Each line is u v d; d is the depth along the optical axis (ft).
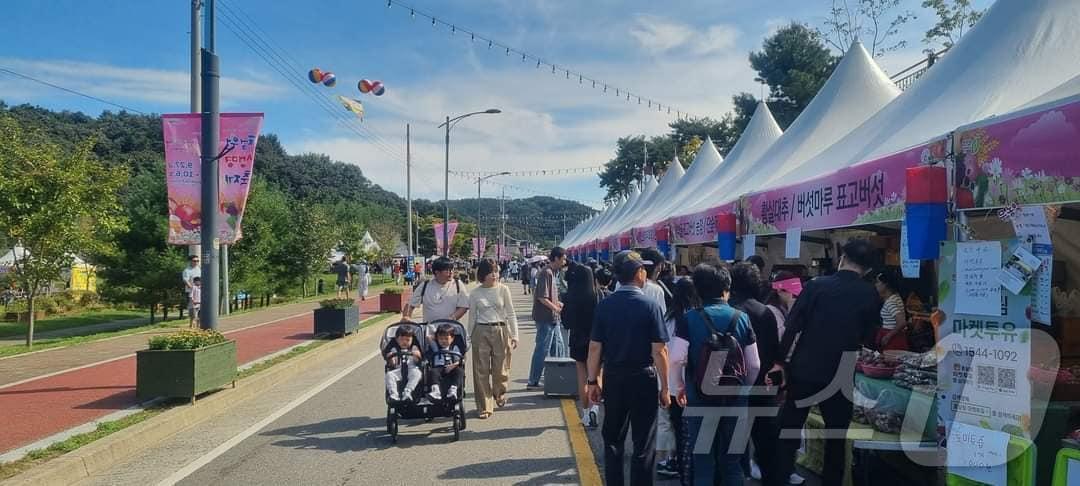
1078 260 18.62
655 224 50.98
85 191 52.60
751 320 17.21
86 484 19.47
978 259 14.02
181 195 37.76
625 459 21.29
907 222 15.52
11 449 21.13
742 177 37.81
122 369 37.52
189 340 27.99
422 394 23.68
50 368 38.06
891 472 17.87
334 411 28.66
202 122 34.96
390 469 20.59
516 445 22.98
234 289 84.94
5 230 49.78
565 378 30.35
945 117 19.45
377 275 240.53
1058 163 12.37
